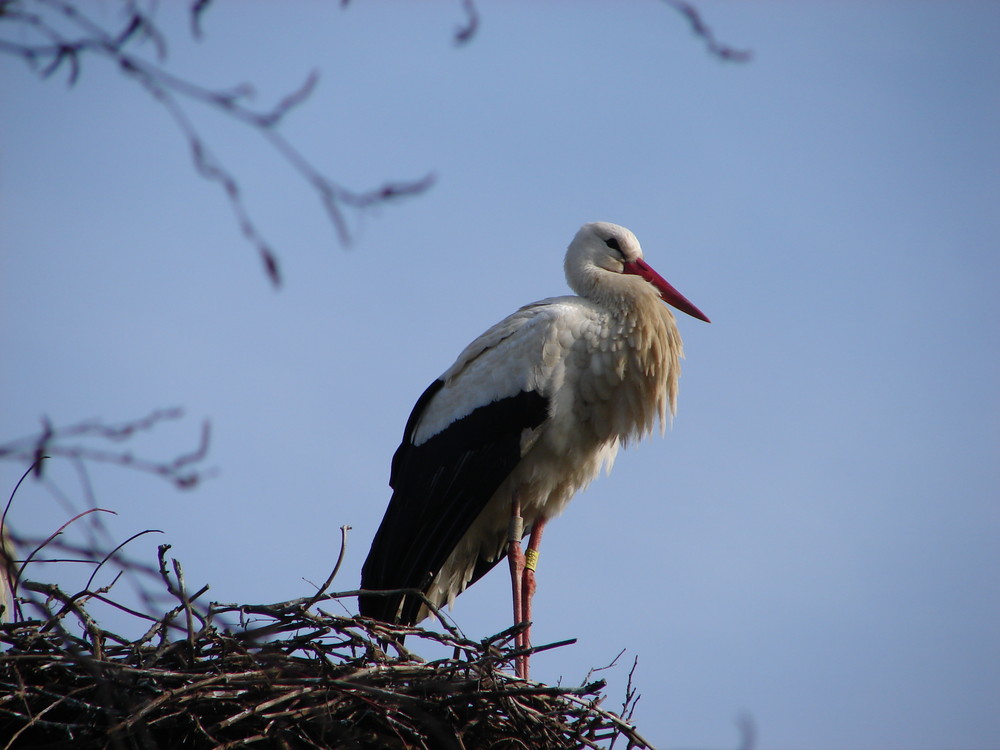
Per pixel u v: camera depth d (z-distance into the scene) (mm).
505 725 10172
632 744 10250
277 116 4668
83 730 8898
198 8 4688
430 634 10281
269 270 4836
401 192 4789
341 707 9461
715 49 5477
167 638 9688
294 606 9766
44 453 4738
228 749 9086
